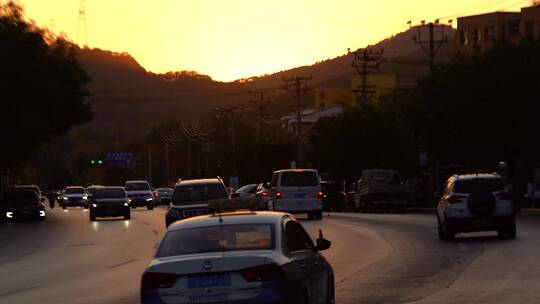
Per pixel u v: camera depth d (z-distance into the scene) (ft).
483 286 112.57
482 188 189.06
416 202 439.63
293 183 299.99
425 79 398.42
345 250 175.52
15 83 347.97
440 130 379.55
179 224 77.10
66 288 128.36
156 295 70.08
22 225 331.36
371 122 499.92
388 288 113.91
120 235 249.55
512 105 346.54
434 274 128.57
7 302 114.11
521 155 373.40
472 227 187.73
